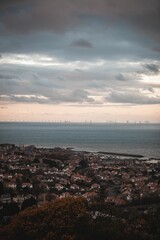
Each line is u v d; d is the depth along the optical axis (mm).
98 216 58719
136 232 56094
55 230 48375
